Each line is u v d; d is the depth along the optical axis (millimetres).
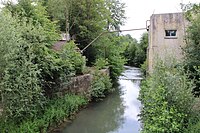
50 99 11961
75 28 23562
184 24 15555
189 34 11250
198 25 10578
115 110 14703
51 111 10414
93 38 23297
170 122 7387
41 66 10195
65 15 23156
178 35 16484
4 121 8438
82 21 23281
